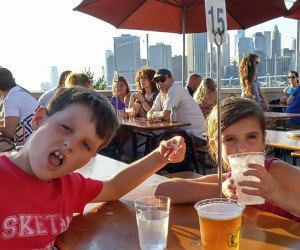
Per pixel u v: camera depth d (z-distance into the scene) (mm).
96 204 1593
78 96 1307
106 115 1299
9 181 1266
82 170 2381
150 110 6105
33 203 1279
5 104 4363
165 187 1570
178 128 5316
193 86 7703
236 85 9523
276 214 1460
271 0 5785
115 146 6035
